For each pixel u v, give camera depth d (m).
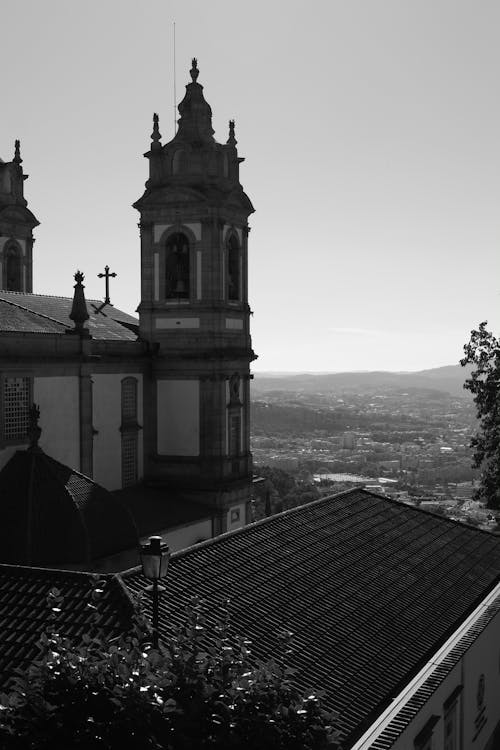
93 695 15.78
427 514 42.75
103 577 24.02
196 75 52.59
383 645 27.52
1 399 39.66
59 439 43.59
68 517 35.25
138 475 52.16
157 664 16.61
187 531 49.34
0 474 38.81
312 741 16.19
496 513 71.56
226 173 53.28
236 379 54.12
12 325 42.28
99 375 48.56
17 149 60.00
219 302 52.09
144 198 52.41
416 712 23.88
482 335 60.06
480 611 33.12
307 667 24.39
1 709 15.31
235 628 24.84
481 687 33.47
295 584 29.23
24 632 22.27
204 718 15.86
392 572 33.56
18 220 59.69
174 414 52.72
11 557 34.25
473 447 60.81
